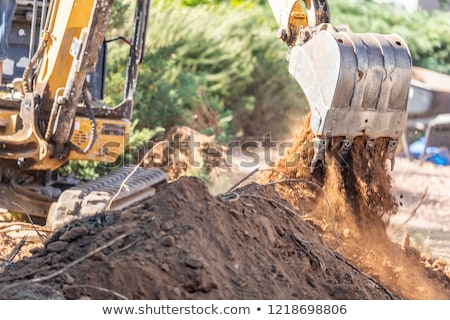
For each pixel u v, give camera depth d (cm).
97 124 2023
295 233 1330
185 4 4081
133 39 2070
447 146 3659
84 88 1908
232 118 3716
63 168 2384
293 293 1163
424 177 3281
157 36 3409
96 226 1207
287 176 1617
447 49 4659
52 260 1147
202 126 3353
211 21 3822
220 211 1228
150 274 1080
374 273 1423
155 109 3144
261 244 1231
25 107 1952
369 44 1520
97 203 1855
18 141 1961
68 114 1905
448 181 3212
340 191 1575
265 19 4178
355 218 1575
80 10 1870
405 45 1546
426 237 2225
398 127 1554
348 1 4728
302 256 1273
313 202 1583
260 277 1156
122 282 1074
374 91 1516
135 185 2022
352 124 1521
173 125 3172
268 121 3797
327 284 1226
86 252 1134
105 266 1089
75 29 1888
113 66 3150
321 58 1520
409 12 4878
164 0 3794
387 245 1577
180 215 1177
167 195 1208
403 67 1525
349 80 1492
